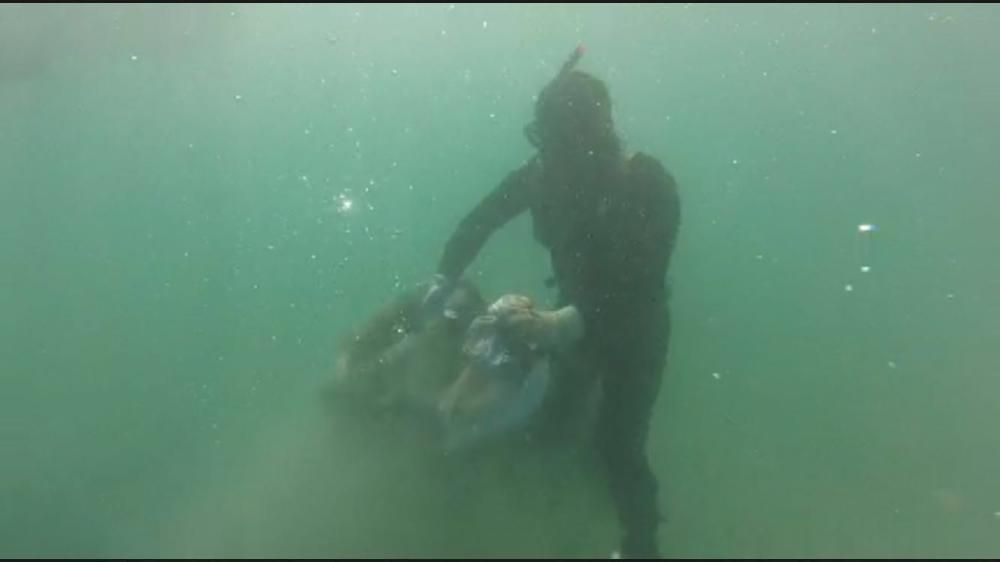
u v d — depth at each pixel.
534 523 2.17
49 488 2.43
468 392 2.33
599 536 2.13
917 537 2.21
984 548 2.15
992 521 2.30
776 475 2.53
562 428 2.42
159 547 2.13
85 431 2.75
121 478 2.47
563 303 2.71
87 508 2.32
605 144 2.62
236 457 2.54
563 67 2.69
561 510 2.22
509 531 2.15
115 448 2.64
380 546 2.10
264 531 2.19
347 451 2.47
